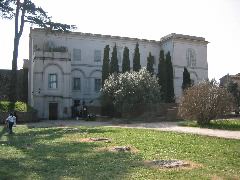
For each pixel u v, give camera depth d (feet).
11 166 42.88
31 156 50.14
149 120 134.21
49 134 84.28
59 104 164.35
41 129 99.09
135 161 44.06
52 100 163.12
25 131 95.55
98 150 54.39
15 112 125.39
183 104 106.52
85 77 196.03
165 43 212.43
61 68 165.89
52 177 36.40
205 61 214.07
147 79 147.74
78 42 195.83
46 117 161.68
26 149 57.82
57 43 190.70
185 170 38.17
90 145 60.44
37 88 162.30
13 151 55.83
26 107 147.33
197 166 40.52
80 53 196.03
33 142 68.33
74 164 43.24
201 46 213.46
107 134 79.10
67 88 165.99
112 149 54.60
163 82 177.47
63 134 82.28
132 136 73.72
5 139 76.89
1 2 140.15
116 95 144.77
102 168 40.19
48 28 150.41
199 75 211.41
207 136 73.15
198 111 102.83
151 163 42.39
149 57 184.14
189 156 47.88
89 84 196.75
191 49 210.59
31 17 146.72
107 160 45.19
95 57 198.90
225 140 66.03
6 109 137.69
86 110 168.66
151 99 145.38
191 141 64.34
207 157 47.06
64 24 150.92
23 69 204.74
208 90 103.19
